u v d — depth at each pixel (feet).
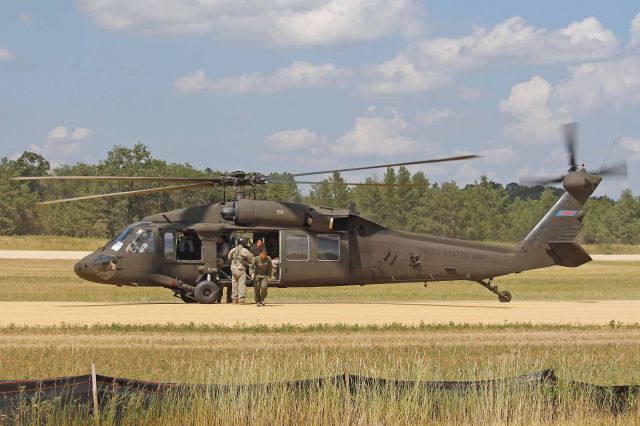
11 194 506.48
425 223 516.73
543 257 133.28
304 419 50.72
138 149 508.12
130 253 122.83
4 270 214.07
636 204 607.37
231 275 124.98
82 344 79.20
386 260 128.67
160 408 49.29
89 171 633.61
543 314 113.39
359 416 50.98
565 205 133.39
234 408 50.21
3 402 47.50
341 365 66.44
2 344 78.43
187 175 503.20
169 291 163.63
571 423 51.11
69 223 485.15
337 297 150.71
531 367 66.33
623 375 65.21
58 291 152.76
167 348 77.15
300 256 125.29
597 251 501.97
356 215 127.54
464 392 52.70
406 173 514.27
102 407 48.08
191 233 125.59
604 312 117.39
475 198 525.75
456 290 173.47
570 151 133.39
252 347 78.48
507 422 51.26
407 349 78.38
